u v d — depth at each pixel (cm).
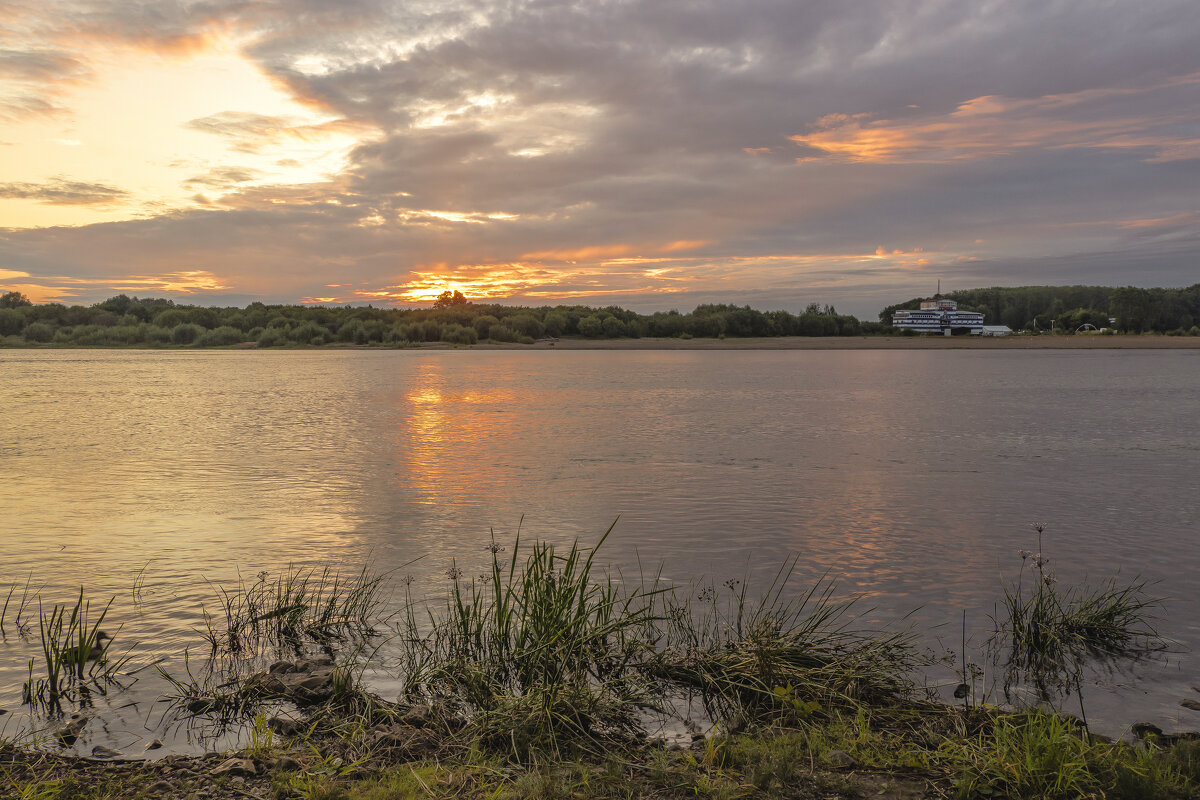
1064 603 938
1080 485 1734
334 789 506
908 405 3922
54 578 1045
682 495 1625
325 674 709
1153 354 13112
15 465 2033
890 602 949
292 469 1972
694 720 647
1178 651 800
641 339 19412
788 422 3138
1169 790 504
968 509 1488
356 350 16012
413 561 1131
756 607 926
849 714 645
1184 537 1271
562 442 2517
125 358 11750
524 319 19262
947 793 510
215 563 1120
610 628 749
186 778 534
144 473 1903
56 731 620
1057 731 552
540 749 580
